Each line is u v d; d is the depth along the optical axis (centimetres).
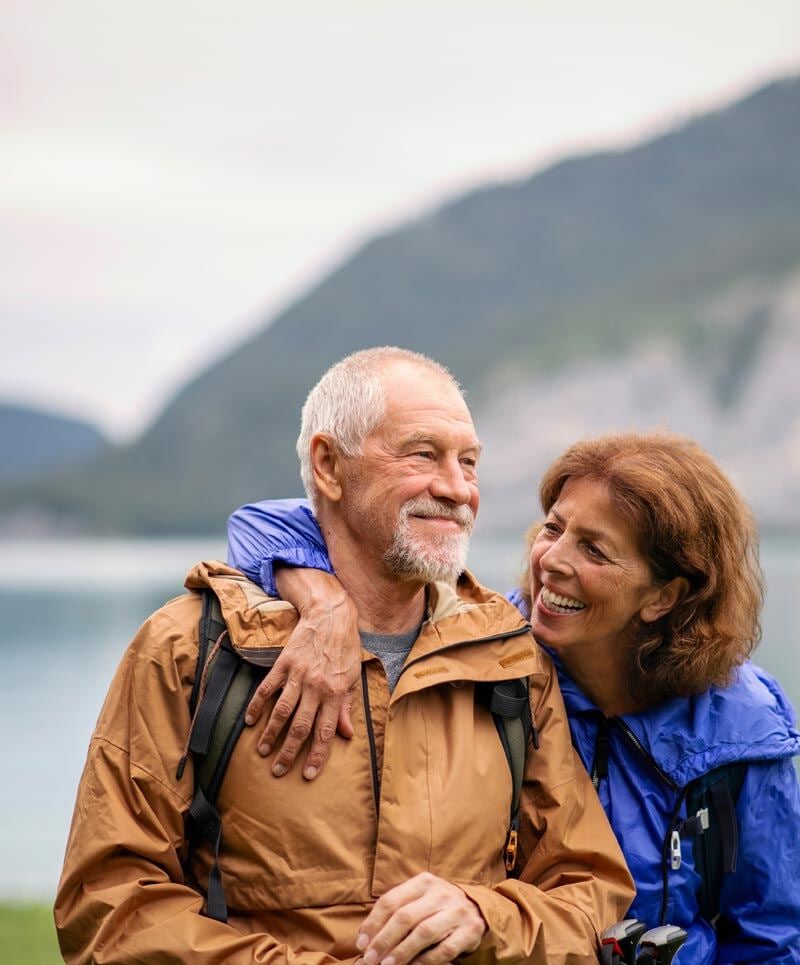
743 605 326
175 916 276
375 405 306
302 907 281
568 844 308
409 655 302
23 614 6688
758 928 321
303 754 289
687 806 319
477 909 276
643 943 289
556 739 320
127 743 288
